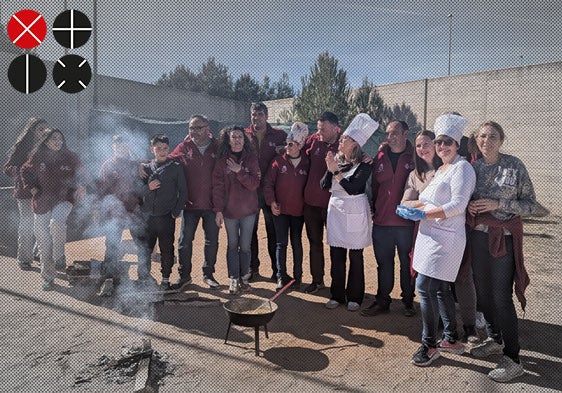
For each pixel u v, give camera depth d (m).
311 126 14.34
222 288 5.79
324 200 5.36
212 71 30.91
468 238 3.87
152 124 12.79
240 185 5.42
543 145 13.33
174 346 4.08
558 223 11.37
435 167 4.16
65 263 6.53
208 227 5.70
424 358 3.78
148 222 5.46
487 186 3.66
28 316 4.69
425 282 3.74
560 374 3.64
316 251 5.64
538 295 5.67
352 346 4.16
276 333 4.44
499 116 14.62
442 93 16.59
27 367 3.60
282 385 3.44
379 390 3.39
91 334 4.27
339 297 5.16
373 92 19.17
